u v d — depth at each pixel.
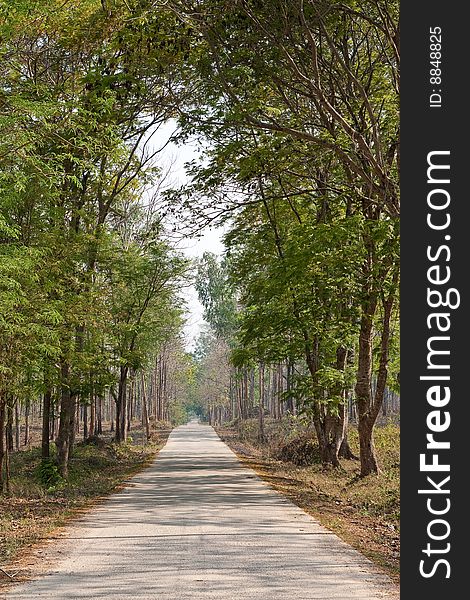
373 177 21.27
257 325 27.56
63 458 24.31
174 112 21.03
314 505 18.06
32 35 18.62
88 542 12.51
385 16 17.58
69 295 21.22
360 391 24.84
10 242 17.58
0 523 14.73
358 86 18.55
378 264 20.95
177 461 33.66
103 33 19.33
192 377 117.00
